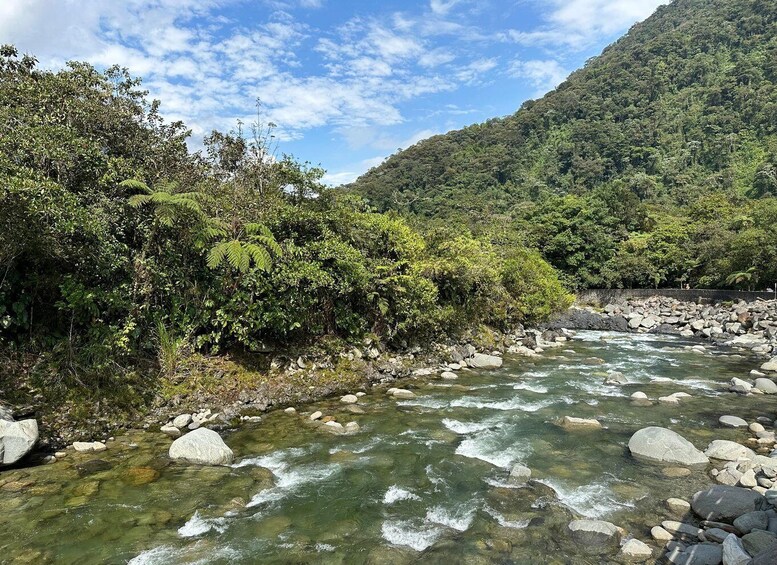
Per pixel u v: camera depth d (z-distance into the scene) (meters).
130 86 13.41
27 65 12.01
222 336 11.87
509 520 6.20
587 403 11.70
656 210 57.56
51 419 8.34
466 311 19.36
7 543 5.32
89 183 10.31
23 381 8.65
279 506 6.50
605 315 31.81
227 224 11.83
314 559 5.31
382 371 14.15
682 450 8.21
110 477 7.09
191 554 5.33
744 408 11.16
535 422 10.26
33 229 7.92
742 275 32.16
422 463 8.05
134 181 10.20
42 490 6.57
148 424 9.33
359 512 6.40
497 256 22.12
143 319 10.62
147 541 5.54
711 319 26.70
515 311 21.88
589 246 41.72
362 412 10.82
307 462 8.00
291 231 13.44
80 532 5.62
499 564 5.23
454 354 16.83
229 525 5.98
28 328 9.26
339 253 13.42
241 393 10.93
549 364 16.78
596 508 6.53
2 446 7.07
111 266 9.77
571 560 5.30
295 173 14.78
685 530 5.87
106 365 9.59
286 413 10.59
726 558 5.03
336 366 13.30
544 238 42.31
